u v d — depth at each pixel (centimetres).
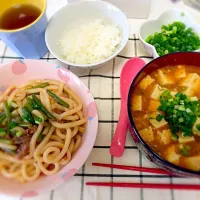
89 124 25
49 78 29
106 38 32
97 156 26
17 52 32
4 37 29
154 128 24
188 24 33
